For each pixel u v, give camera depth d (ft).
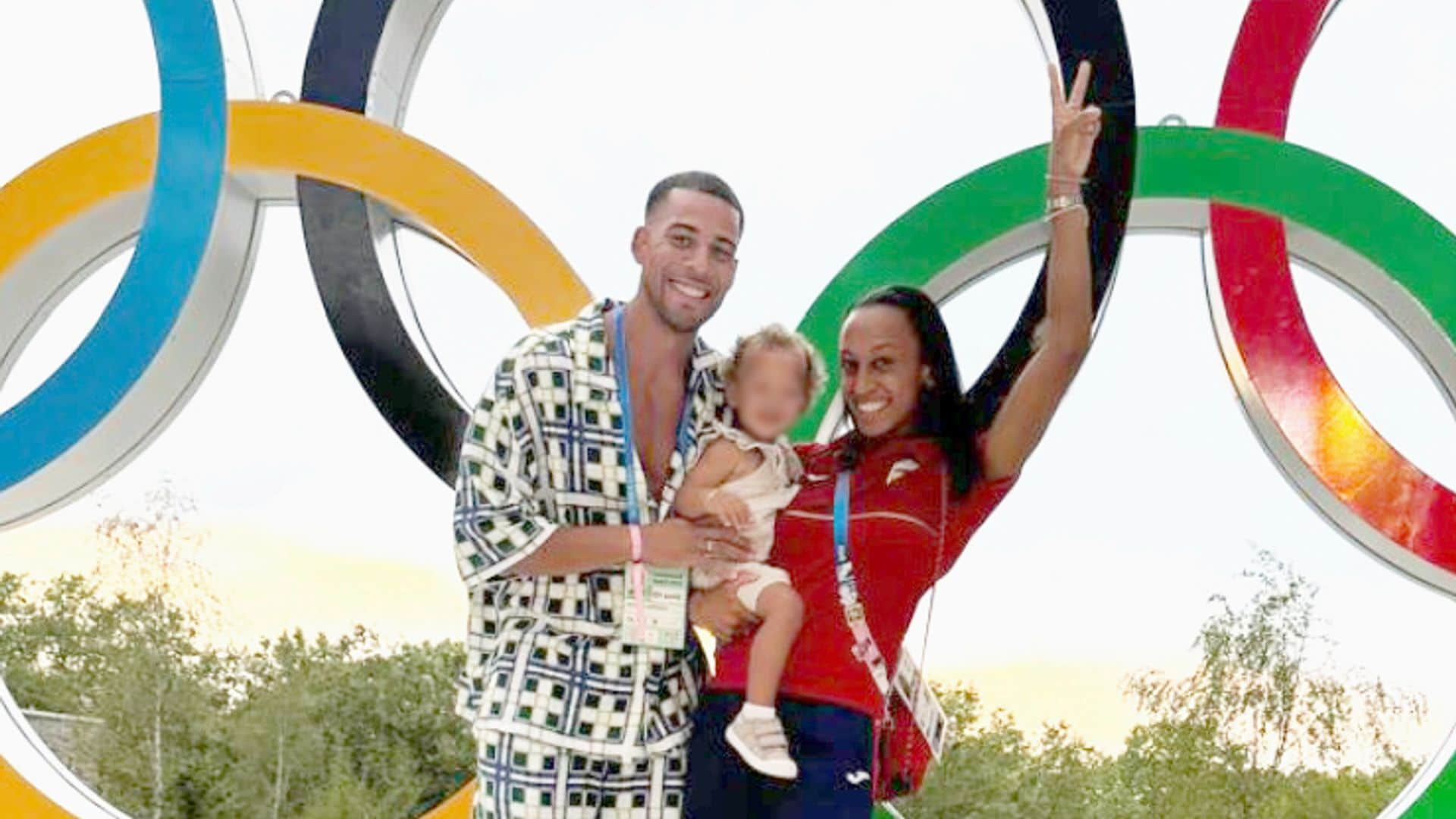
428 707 38.29
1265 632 33.83
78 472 13.34
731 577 8.55
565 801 8.25
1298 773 33.55
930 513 8.63
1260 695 33.78
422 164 12.34
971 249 12.14
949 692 35.09
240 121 12.41
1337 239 12.10
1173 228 13.19
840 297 12.10
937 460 8.74
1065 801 34.42
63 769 13.48
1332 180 12.14
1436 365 13.16
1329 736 33.50
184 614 37.99
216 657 38.24
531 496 8.38
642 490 8.44
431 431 12.13
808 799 8.38
